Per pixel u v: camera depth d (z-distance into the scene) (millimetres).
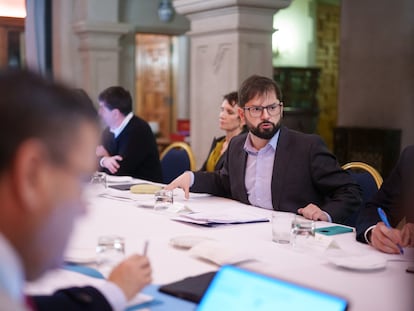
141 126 4391
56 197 834
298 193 2814
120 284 1280
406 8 6465
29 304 1099
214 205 2891
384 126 6699
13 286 748
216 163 3693
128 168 4305
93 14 7207
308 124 8703
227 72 5621
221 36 5668
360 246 2096
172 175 4418
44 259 862
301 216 2598
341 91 7129
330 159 2812
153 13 8375
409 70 6484
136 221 2479
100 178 3238
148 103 10664
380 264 1786
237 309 1164
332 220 2572
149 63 10562
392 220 2260
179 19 8586
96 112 968
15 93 807
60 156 828
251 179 2930
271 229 2342
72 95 882
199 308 1228
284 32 9117
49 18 7199
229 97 3871
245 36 5508
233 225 2416
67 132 837
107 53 7352
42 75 875
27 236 828
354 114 6984
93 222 2441
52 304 1147
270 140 2861
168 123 10266
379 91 6742
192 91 6113
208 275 1652
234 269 1243
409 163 2236
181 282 1588
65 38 7379
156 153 4453
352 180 2762
